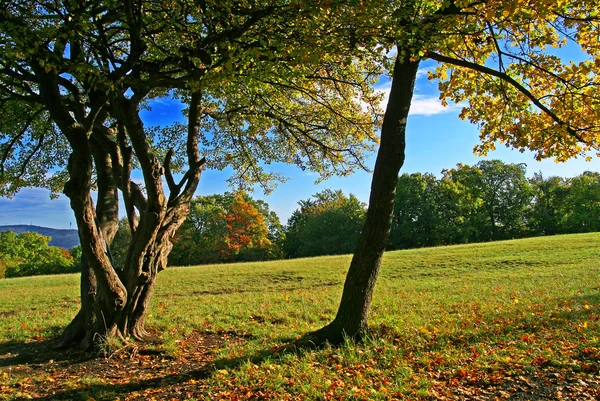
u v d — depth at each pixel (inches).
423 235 2137.1
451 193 2144.4
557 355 231.1
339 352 253.1
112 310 297.6
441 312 378.6
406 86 271.3
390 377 216.1
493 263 813.9
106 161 336.8
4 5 231.5
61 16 244.5
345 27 229.6
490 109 348.2
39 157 456.1
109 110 310.7
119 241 1940.2
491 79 338.0
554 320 305.1
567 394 184.4
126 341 300.4
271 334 330.6
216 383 219.1
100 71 245.1
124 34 368.8
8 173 433.7
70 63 237.6
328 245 2258.9
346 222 2294.5
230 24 257.0
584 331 270.4
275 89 393.7
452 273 736.3
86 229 275.1
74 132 259.0
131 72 278.8
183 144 474.0
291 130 442.9
